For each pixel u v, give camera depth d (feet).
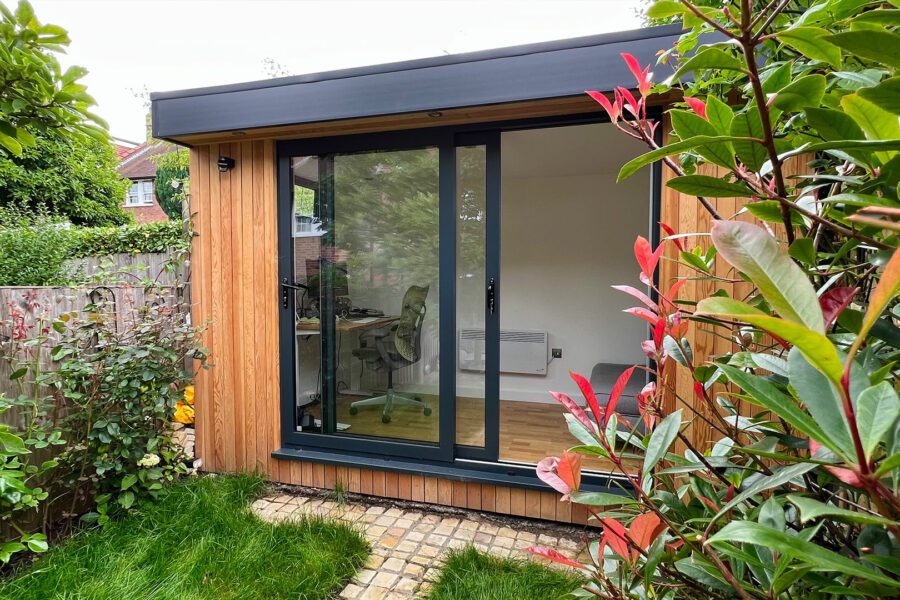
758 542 1.30
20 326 6.62
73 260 14.99
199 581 5.79
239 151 9.10
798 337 1.14
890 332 1.92
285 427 9.05
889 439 1.51
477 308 8.13
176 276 9.48
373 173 8.50
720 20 3.73
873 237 2.16
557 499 7.54
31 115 4.99
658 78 6.31
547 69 6.71
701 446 6.79
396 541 7.06
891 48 1.48
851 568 1.22
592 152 11.93
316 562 6.16
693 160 4.27
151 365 7.90
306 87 7.84
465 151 8.09
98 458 7.18
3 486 5.13
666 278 6.95
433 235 8.20
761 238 1.43
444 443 8.17
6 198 22.48
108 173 27.89
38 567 5.94
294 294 9.02
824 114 1.93
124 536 6.73
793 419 1.47
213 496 7.86
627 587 2.45
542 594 5.55
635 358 14.49
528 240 15.39
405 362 8.43
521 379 15.34
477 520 7.77
